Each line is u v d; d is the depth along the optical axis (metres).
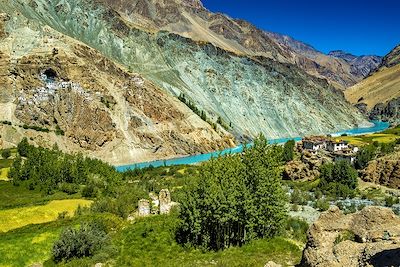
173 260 45.34
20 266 50.19
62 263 48.62
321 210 84.88
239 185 50.31
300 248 44.81
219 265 40.12
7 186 107.00
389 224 28.64
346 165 110.50
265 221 50.69
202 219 50.78
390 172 108.12
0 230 70.50
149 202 75.00
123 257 47.00
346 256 25.61
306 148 168.12
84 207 79.56
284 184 116.88
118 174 127.38
